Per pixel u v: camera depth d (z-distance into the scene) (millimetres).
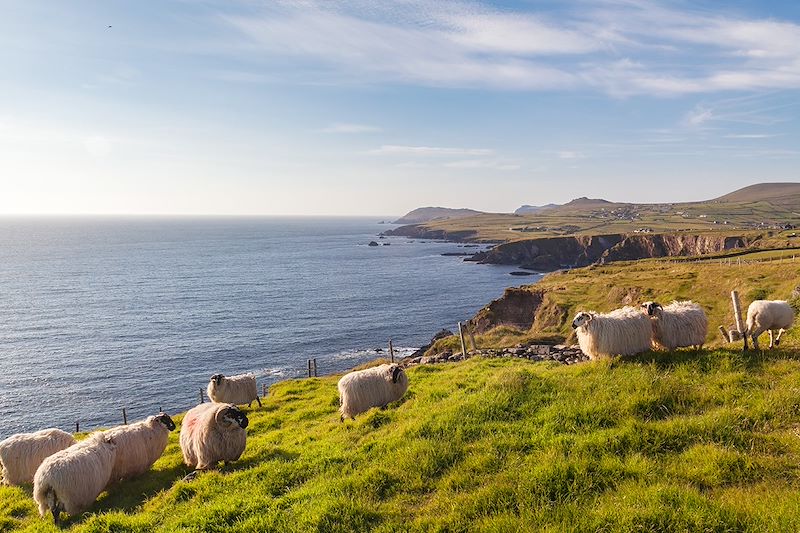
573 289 59438
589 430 8945
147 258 184625
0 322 76250
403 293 102000
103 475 10164
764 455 7465
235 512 7879
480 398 11125
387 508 7465
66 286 114000
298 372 52031
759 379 10172
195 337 66625
